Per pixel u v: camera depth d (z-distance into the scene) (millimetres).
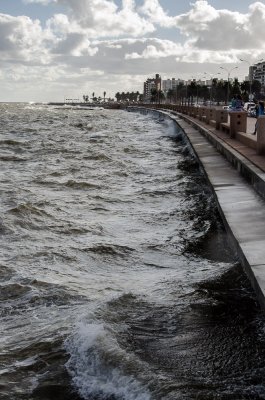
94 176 17266
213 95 158000
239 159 13781
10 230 9273
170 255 8039
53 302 5902
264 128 14336
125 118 85562
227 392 3783
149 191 14281
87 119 78688
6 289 6328
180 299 5781
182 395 3674
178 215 11102
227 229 8281
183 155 24359
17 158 22812
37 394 4004
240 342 4703
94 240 8836
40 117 86625
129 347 4543
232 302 5637
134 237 9164
